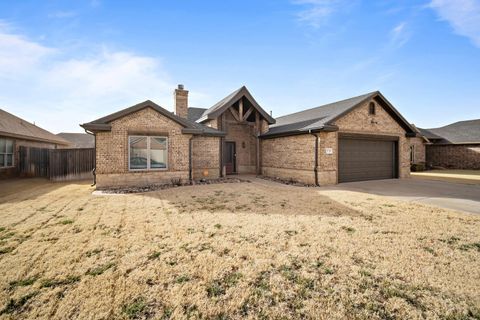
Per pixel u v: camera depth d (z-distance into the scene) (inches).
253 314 87.4
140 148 397.7
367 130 477.1
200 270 117.4
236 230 175.2
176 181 419.8
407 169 546.0
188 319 84.4
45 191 350.0
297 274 114.3
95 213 222.8
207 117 535.8
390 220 202.1
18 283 105.8
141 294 98.1
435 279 110.7
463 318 85.5
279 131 523.2
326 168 427.5
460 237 163.3
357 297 97.0
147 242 152.3
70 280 108.2
